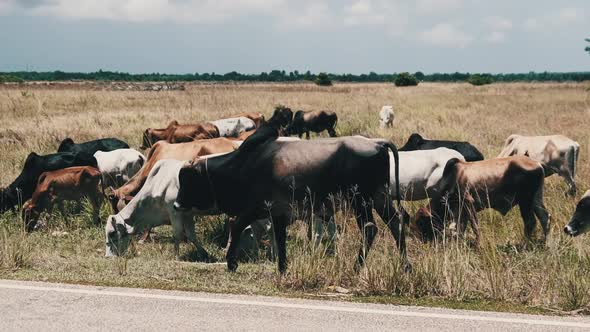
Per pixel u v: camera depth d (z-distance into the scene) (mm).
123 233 8508
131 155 11242
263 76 165625
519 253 7574
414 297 5648
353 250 7039
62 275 6238
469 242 8281
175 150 9875
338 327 4660
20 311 5008
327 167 6773
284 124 11672
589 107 32906
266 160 6934
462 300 5535
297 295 5594
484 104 36719
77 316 4891
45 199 9898
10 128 19609
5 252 6711
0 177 12547
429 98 44031
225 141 10141
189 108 30391
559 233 8125
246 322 4762
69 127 20281
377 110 31500
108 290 5641
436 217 8469
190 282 6047
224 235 8961
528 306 5336
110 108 31031
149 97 41219
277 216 6965
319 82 87438
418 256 7586
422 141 10680
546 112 29594
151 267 6766
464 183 8453
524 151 11500
